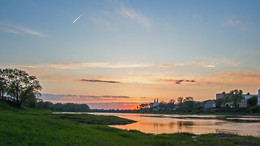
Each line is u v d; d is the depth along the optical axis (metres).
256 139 29.88
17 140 18.61
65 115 73.19
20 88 93.31
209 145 25.27
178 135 34.00
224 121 79.25
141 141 26.14
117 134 30.80
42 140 19.50
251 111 140.25
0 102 81.94
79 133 25.70
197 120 88.56
